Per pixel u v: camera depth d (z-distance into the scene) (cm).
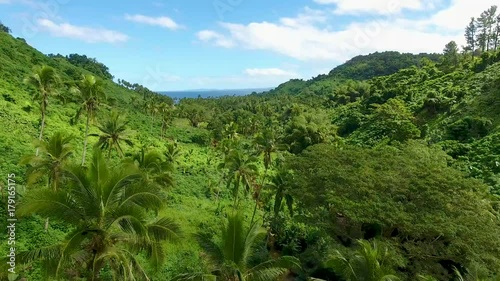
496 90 6350
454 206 2577
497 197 3500
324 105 12900
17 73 7088
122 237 1292
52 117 5644
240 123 10306
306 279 2575
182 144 8156
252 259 1600
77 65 14238
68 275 1477
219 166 4222
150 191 1344
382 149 3628
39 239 2483
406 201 2673
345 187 2783
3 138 3916
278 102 15888
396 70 19238
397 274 2231
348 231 2950
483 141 5106
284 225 3591
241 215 1578
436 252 2353
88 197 1275
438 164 3369
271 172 6172
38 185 2912
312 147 3644
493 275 2117
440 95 7338
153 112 9250
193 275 1423
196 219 3553
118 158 4941
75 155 4234
